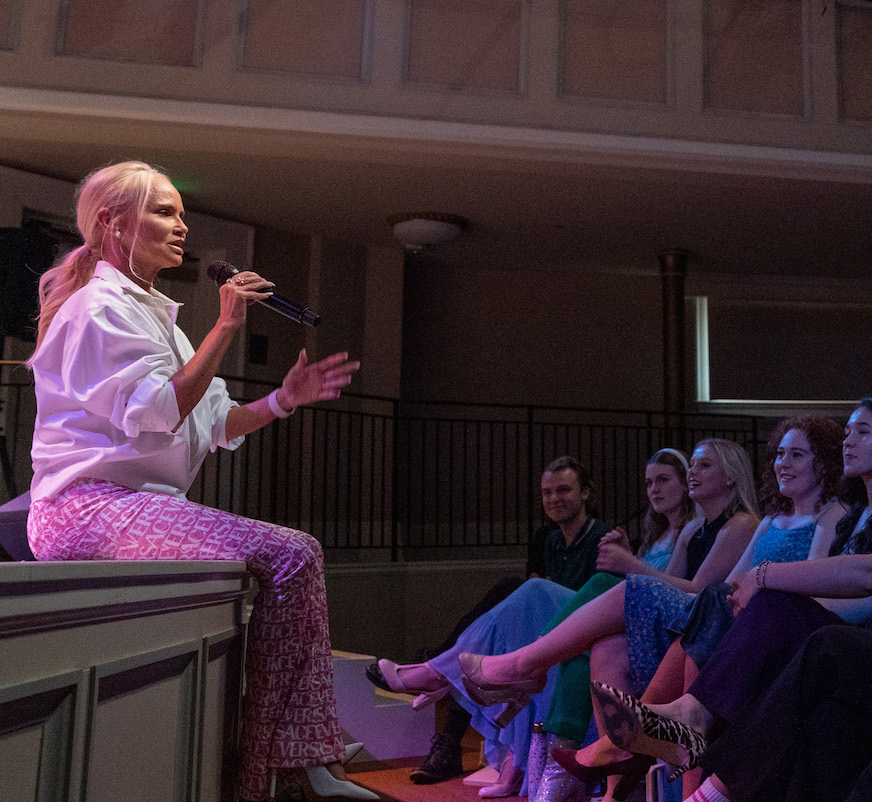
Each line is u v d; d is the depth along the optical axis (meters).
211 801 1.65
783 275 8.49
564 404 8.48
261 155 5.69
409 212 6.79
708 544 2.88
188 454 1.92
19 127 5.27
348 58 5.51
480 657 2.49
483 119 5.57
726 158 5.74
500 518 8.23
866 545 2.06
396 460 7.12
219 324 1.72
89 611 1.09
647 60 5.80
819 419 2.44
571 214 6.77
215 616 1.63
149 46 5.35
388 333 7.76
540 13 5.71
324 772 1.80
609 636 2.34
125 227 1.88
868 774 1.63
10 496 5.23
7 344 5.79
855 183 5.95
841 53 5.98
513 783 2.94
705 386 8.67
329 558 7.24
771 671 1.86
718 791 1.81
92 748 1.12
